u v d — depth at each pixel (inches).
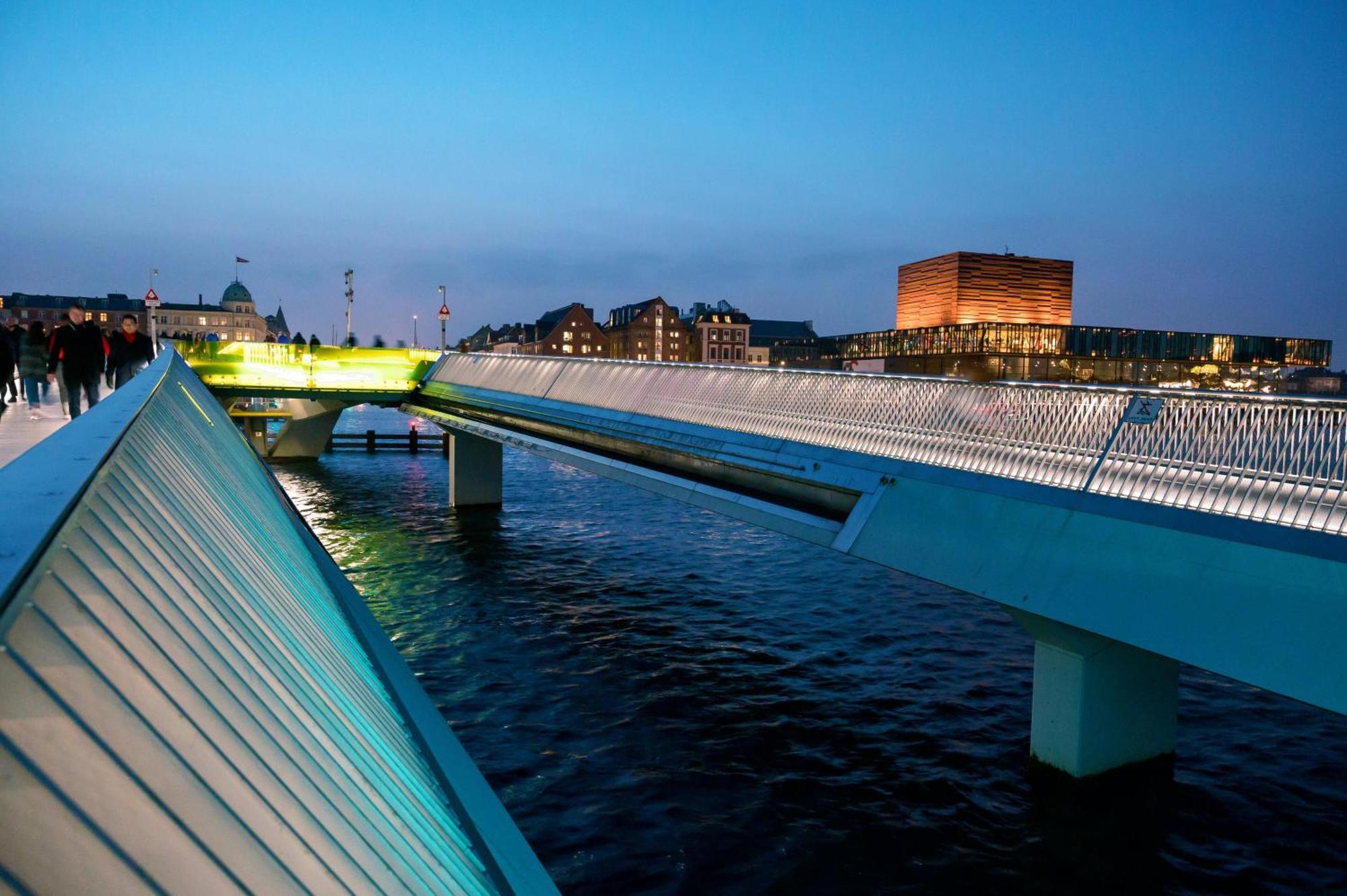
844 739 572.7
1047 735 495.5
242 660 139.6
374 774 160.2
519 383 1378.0
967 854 438.0
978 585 454.6
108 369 654.5
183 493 205.8
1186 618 353.7
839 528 570.9
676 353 5162.4
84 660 87.2
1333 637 303.6
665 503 1603.1
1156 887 409.7
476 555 1159.0
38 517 85.0
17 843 62.7
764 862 434.3
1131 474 409.7
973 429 533.0
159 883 74.5
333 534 1301.7
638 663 727.7
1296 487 342.3
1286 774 514.3
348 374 1728.6
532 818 476.7
